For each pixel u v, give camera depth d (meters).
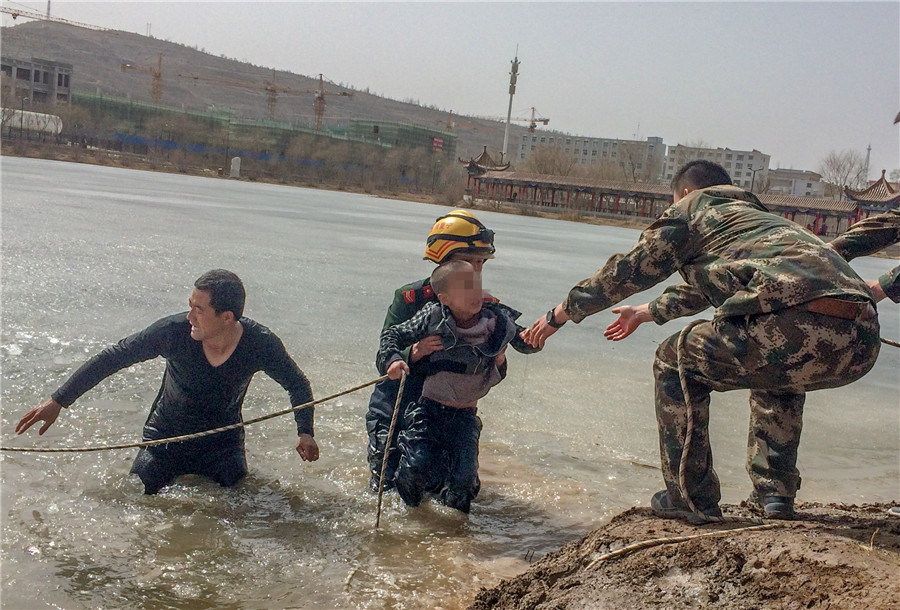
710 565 3.24
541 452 5.83
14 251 13.06
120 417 5.65
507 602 3.50
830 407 7.87
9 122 117.88
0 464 4.68
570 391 7.68
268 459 5.23
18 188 32.25
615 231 70.81
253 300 10.95
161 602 3.42
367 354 8.24
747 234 3.55
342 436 5.75
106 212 24.31
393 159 151.88
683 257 3.72
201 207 32.88
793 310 3.31
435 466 4.82
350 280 14.05
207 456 4.73
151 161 120.69
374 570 3.85
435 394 4.73
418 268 17.22
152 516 4.24
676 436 3.79
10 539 3.83
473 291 4.49
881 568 2.96
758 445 4.01
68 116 138.62
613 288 3.79
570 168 136.12
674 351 3.77
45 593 3.40
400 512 4.57
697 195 3.80
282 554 3.96
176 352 4.54
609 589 3.28
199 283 4.42
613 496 5.06
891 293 4.07
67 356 6.95
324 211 43.00
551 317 4.05
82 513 4.18
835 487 5.40
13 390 5.95
